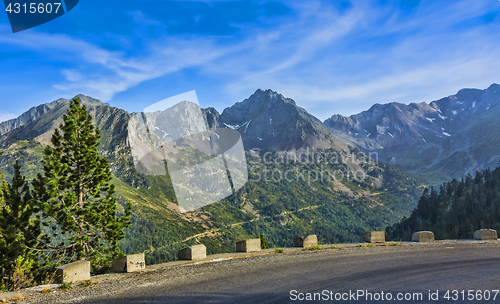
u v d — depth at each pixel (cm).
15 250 2205
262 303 876
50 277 1190
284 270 1270
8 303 893
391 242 2056
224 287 1031
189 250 1509
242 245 1769
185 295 945
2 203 2266
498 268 1266
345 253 1644
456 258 1488
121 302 884
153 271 1273
